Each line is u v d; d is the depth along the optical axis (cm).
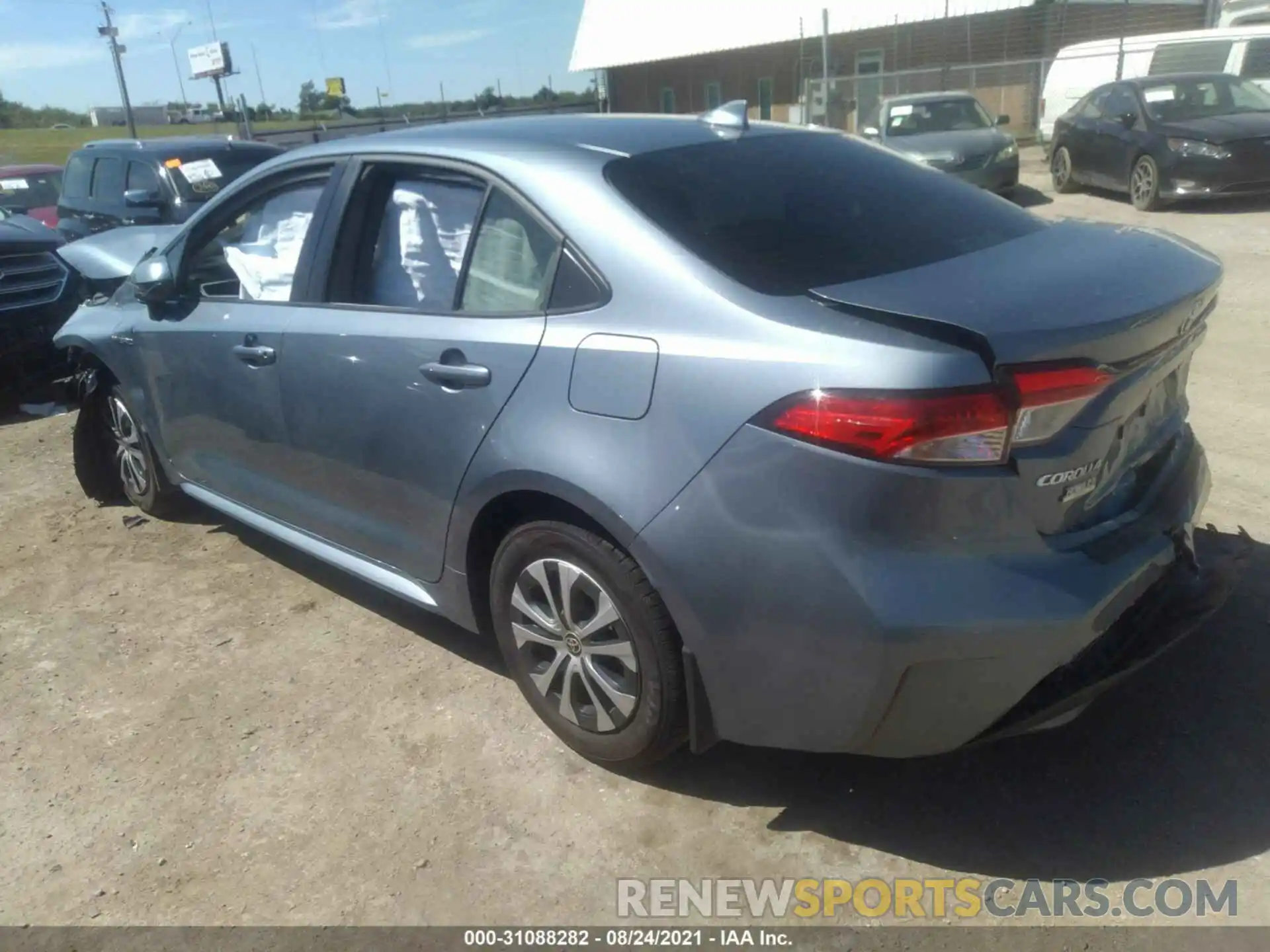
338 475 361
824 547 238
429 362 315
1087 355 238
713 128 340
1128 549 259
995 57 2503
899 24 2606
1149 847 269
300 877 278
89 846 293
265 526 414
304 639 396
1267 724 309
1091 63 1822
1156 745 305
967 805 288
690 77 3309
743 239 278
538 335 289
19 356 714
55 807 310
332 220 361
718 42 3077
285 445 380
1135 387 257
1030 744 310
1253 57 1545
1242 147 1166
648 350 264
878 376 231
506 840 286
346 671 372
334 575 447
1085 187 1459
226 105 3512
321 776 316
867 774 303
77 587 447
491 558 326
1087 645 246
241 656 386
